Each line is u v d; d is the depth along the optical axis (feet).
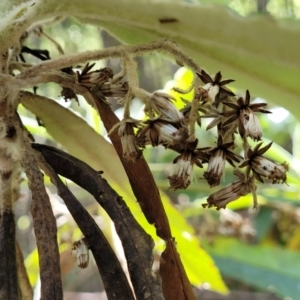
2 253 0.50
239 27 0.60
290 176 1.24
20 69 0.60
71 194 0.52
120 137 0.53
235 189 0.54
